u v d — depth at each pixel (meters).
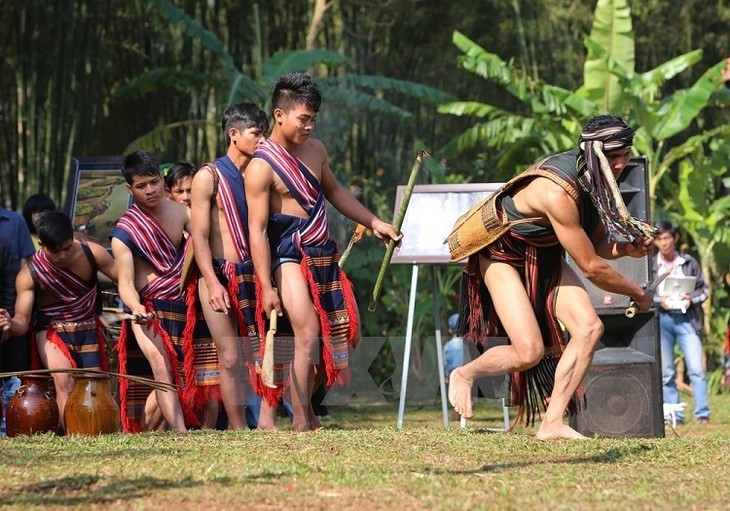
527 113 27.25
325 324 8.06
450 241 7.70
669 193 22.98
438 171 20.66
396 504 4.93
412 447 6.69
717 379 18.88
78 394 7.92
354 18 25.38
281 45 23.28
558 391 7.41
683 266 13.58
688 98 19.38
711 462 6.36
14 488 5.25
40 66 19.12
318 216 8.16
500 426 11.37
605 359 9.72
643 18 25.97
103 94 21.47
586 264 7.23
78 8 19.38
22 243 10.22
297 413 8.09
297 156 8.16
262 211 7.99
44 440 7.08
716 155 20.14
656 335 9.71
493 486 5.40
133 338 8.92
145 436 7.36
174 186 10.18
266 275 7.95
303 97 7.95
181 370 8.66
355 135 23.91
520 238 7.40
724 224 20.83
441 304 19.28
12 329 8.78
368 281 19.56
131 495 5.06
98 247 9.03
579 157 7.26
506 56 27.33
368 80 21.00
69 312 8.91
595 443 6.95
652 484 5.57
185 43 21.23
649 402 9.67
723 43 26.55
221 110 19.92
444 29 26.20
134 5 21.39
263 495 5.07
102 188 12.18
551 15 26.12
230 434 7.44
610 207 7.08
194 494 5.07
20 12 18.95
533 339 7.34
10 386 9.62
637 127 20.17
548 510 4.84
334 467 5.85
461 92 27.22
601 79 19.81
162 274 8.74
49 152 18.81
